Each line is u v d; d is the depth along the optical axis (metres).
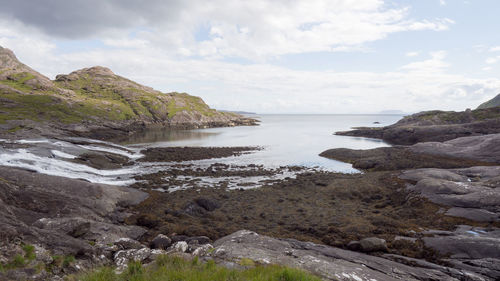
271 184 39.12
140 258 12.25
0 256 9.01
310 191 34.78
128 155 61.53
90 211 24.80
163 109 169.38
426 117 116.62
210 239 20.36
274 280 7.84
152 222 23.94
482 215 22.20
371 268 13.85
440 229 21.66
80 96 158.50
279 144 87.12
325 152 67.50
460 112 113.06
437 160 47.97
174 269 8.67
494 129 75.50
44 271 9.27
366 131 114.38
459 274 14.20
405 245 18.39
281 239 18.44
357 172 48.00
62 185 27.84
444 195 26.69
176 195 33.38
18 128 73.56
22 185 25.06
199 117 181.38
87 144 63.09
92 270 9.44
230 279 7.79
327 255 15.42
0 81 139.38
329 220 24.58
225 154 65.88
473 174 35.09
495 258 15.56
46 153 44.81
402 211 26.12
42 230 11.92
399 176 36.25
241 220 25.25
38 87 141.75
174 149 69.81
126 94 176.62
